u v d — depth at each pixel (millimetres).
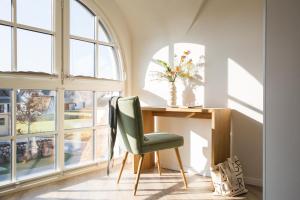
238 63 2941
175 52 3398
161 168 3492
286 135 1568
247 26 2881
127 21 3701
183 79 3340
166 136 2768
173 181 2961
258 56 2818
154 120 3537
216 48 3088
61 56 2930
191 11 3158
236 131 2969
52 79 2848
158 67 3547
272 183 1625
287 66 1563
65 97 3025
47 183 2834
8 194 2512
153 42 3598
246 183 2906
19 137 2637
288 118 1561
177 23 3318
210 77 3133
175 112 3186
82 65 3205
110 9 3463
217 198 2484
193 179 3035
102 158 3482
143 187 2760
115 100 2695
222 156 2812
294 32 1539
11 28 2553
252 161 2877
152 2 3303
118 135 2816
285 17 1570
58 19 2887
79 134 3207
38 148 2818
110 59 3578
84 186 2766
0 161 2529
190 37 3277
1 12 2486
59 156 2961
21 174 2689
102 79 3383
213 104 3115
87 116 3281
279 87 1594
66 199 2416
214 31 3098
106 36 3529
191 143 3291
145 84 3682
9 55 2551
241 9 2914
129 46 3758
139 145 2518
